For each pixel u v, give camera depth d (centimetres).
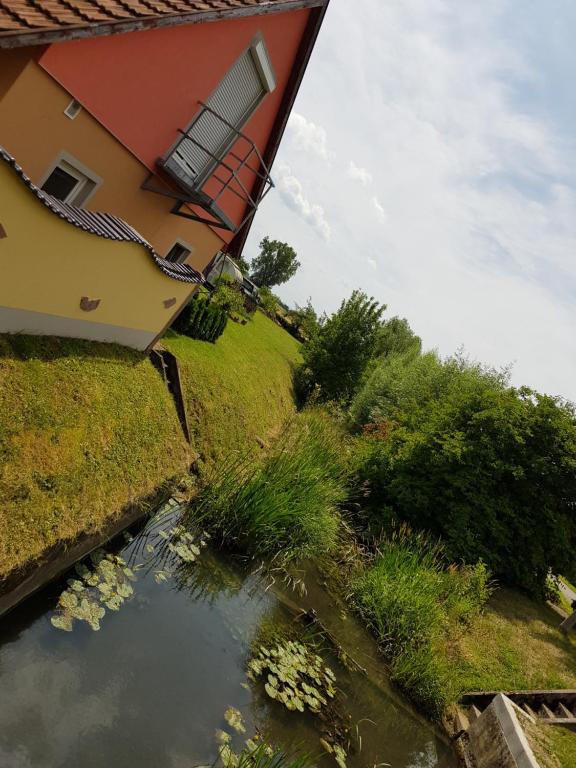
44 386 541
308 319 4647
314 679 616
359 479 1343
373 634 823
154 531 684
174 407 857
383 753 590
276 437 1308
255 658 587
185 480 795
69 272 559
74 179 743
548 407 1309
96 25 565
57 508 480
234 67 857
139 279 689
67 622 462
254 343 2067
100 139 721
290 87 997
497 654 898
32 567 428
